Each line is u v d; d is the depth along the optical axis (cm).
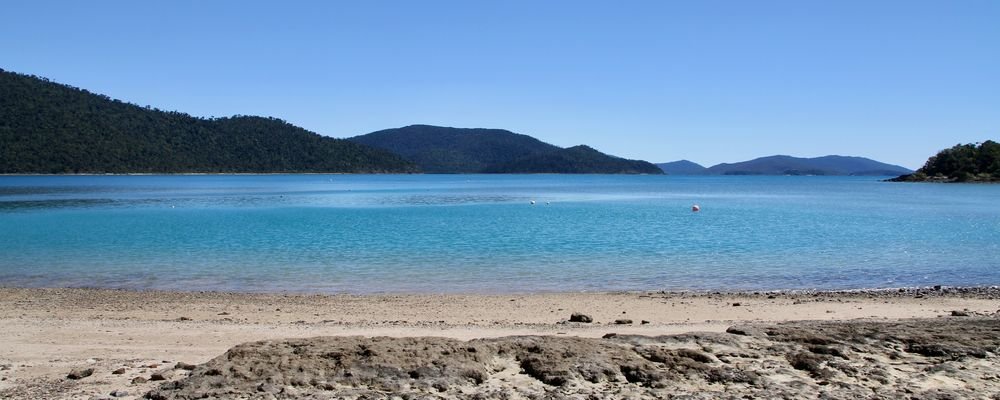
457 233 3688
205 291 1945
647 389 795
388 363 841
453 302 1744
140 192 9944
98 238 3400
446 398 760
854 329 1084
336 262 2536
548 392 783
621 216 5159
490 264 2488
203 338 1224
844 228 4034
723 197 9231
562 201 7912
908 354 942
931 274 2278
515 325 1391
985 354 928
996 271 2341
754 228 4028
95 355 1073
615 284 2088
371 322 1441
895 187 14600
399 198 8594
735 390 793
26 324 1370
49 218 4825
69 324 1375
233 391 771
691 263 2519
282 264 2483
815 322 1284
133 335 1253
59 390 846
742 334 1038
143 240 3300
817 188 13988
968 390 794
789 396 773
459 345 916
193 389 779
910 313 1555
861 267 2427
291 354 870
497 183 17962
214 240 3303
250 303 1727
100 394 827
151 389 831
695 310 1619
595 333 1265
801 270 2356
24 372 941
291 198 8450
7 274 2266
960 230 3884
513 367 868
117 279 2169
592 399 761
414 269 2369
